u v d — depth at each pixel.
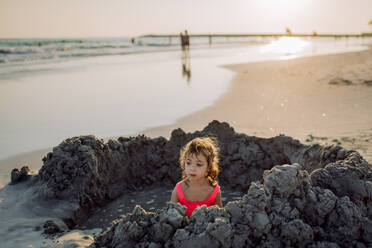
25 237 2.42
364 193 2.17
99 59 22.81
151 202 3.39
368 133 5.08
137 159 3.78
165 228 1.81
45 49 30.55
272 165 3.63
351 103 7.52
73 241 2.36
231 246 1.78
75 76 14.20
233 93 9.80
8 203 2.96
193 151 2.14
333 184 2.23
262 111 7.39
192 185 2.30
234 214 1.88
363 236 1.94
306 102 8.05
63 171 3.06
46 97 9.65
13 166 4.44
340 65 16.47
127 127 6.41
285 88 10.29
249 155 3.72
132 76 14.27
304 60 20.89
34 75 14.31
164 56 26.34
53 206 2.91
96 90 10.82
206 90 10.51
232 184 3.76
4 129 6.36
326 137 5.06
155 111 7.73
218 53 31.02
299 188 2.01
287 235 1.87
